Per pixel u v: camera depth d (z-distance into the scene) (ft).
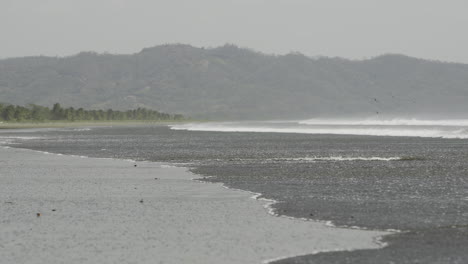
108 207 312.71
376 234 237.04
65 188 395.34
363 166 534.78
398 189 370.73
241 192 365.20
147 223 267.18
